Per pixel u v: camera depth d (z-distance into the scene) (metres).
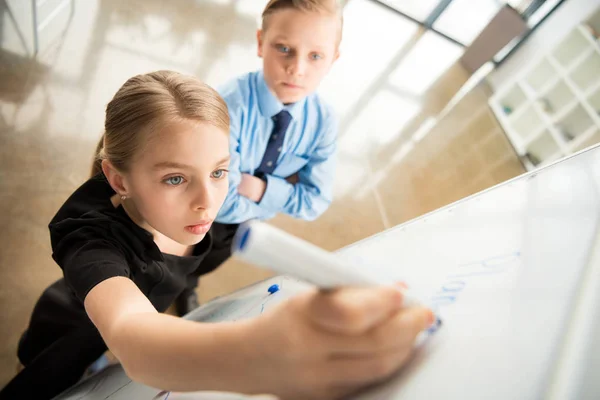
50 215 1.24
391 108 2.23
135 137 0.46
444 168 2.04
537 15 2.64
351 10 2.76
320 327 0.19
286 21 0.71
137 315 0.30
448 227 0.46
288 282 0.55
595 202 0.33
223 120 0.50
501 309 0.26
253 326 0.20
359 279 0.19
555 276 0.27
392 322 0.19
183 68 1.77
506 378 0.22
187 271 0.70
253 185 0.88
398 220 1.74
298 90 0.79
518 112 2.45
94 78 1.57
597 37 2.29
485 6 2.91
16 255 1.16
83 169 1.35
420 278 0.37
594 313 0.23
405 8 2.89
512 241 0.35
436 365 0.24
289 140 0.89
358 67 2.40
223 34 1.99
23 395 0.69
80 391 0.64
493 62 2.77
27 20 1.60
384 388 0.24
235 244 0.17
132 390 0.50
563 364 0.21
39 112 1.40
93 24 1.72
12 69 1.45
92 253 0.47
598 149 0.41
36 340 0.77
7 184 1.24
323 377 0.20
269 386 0.21
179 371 0.23
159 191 0.48
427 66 2.61
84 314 0.71
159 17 1.89
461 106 2.46
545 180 0.43
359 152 1.93
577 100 2.23
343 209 1.68
